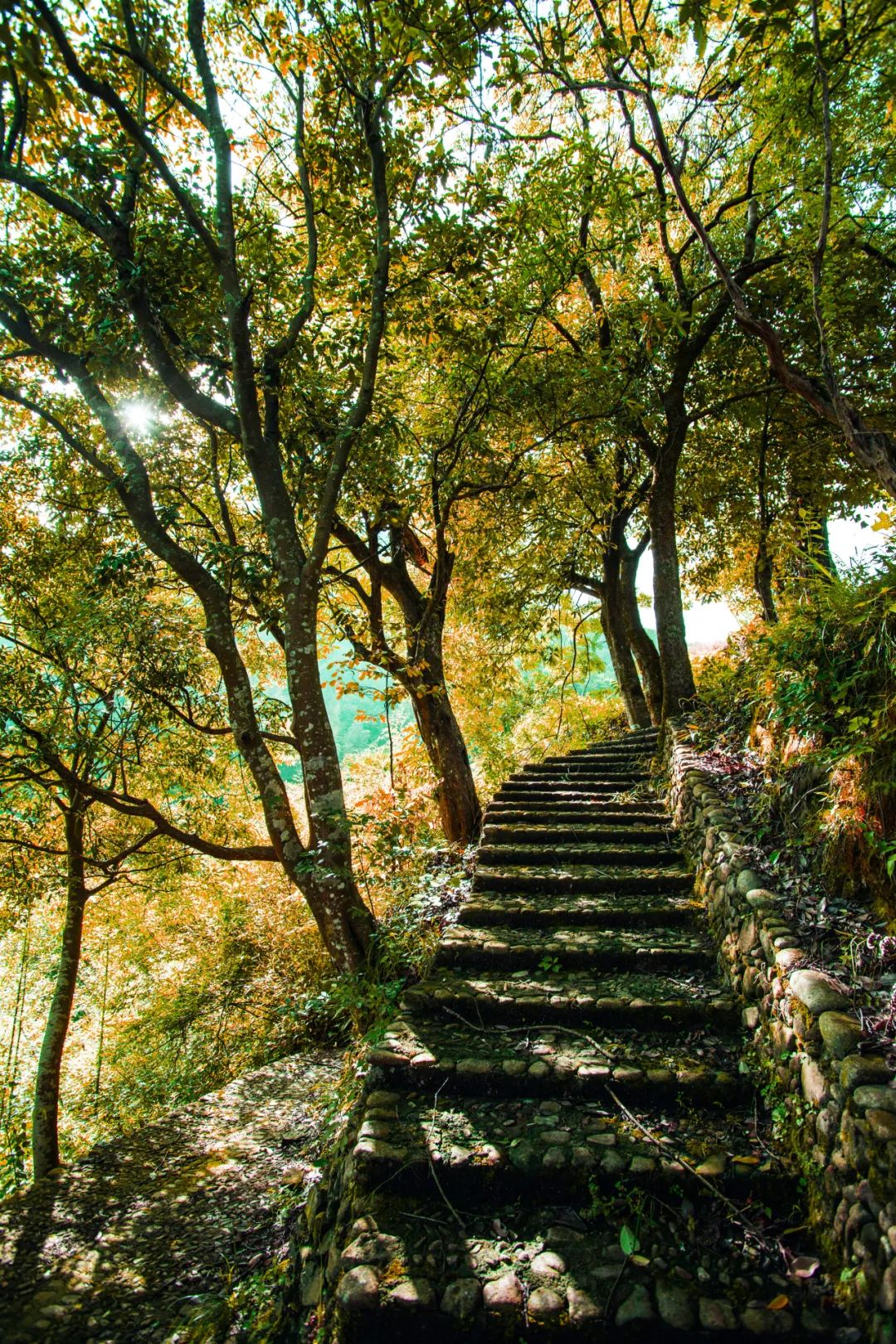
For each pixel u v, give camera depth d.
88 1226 4.76
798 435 10.03
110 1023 12.92
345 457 5.32
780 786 4.01
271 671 11.25
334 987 4.60
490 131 5.87
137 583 6.97
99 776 7.47
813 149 5.80
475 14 4.74
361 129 5.48
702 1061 3.23
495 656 13.59
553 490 9.99
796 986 2.79
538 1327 2.25
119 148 5.20
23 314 5.22
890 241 7.88
